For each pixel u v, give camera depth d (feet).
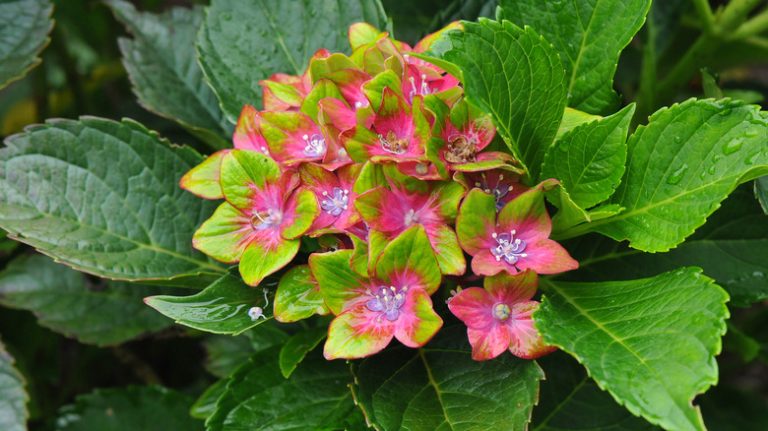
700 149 1.17
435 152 1.14
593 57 1.31
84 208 1.37
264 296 1.22
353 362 1.21
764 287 1.34
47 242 1.32
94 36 2.04
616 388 1.04
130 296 1.62
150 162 1.42
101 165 1.40
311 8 1.48
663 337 1.07
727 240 1.36
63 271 1.63
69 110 2.02
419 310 1.10
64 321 1.59
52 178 1.37
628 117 1.16
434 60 1.13
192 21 1.67
